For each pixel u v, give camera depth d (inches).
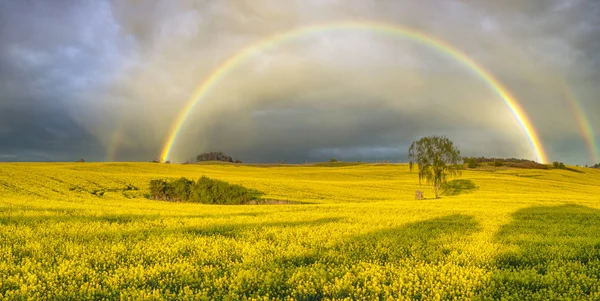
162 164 4889.3
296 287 395.9
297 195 2459.4
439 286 397.4
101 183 2449.6
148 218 935.7
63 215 927.0
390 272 444.8
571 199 1920.5
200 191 2175.2
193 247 580.4
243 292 381.4
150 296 351.9
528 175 4697.3
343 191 2733.8
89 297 351.6
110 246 560.4
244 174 4170.8
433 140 2719.0
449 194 2970.0
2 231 665.0
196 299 346.3
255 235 703.1
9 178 2283.5
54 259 496.1
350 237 685.3
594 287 390.9
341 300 357.7
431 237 703.7
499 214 1138.0
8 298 346.6
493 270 466.9
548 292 378.9
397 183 3484.3
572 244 639.8
